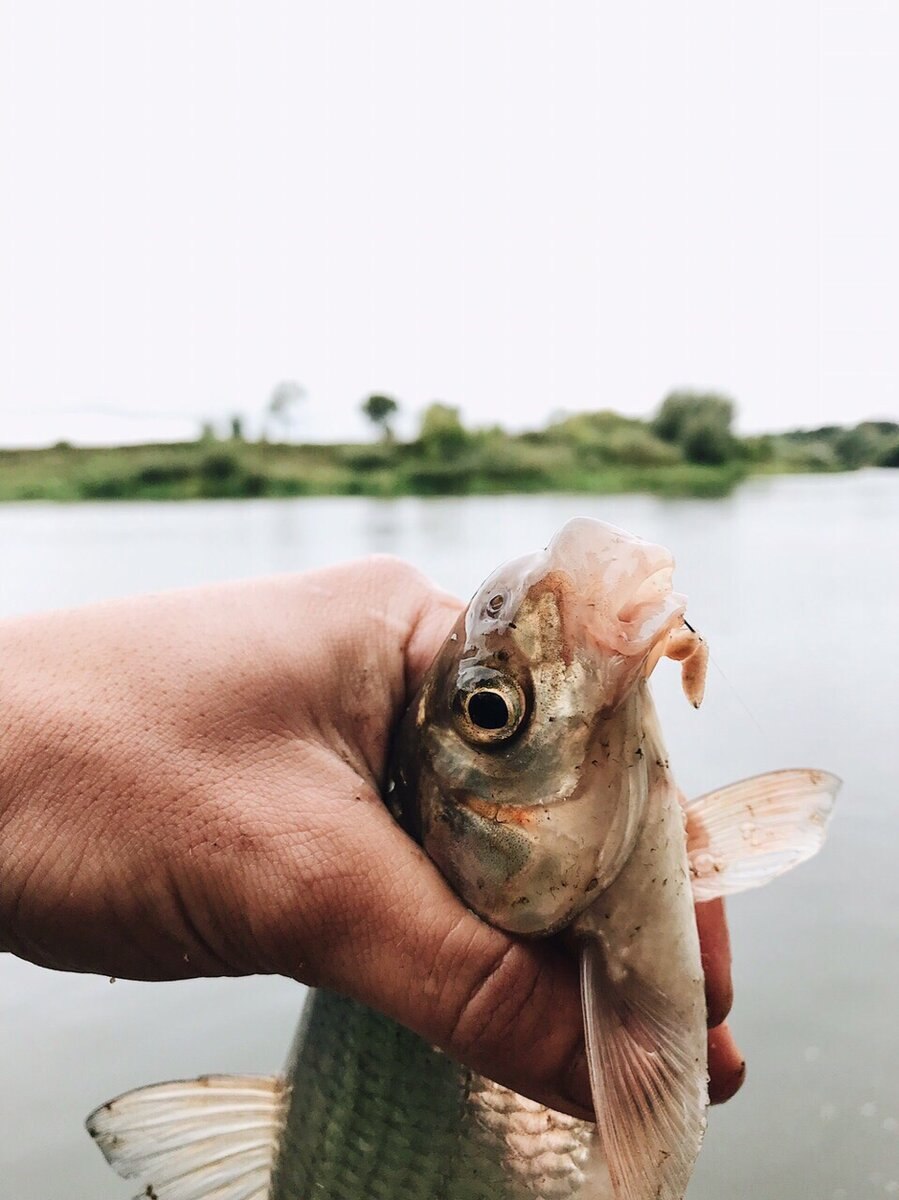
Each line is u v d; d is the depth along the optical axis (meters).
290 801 0.17
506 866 0.17
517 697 0.17
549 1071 0.17
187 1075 0.34
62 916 0.16
